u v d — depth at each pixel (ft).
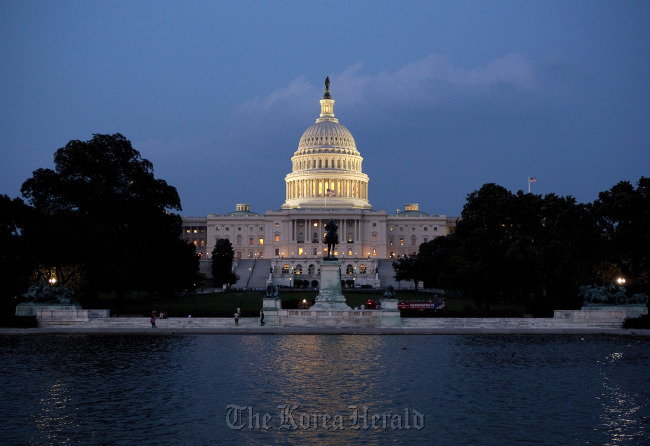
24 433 119.24
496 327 256.73
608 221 329.11
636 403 139.64
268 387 151.53
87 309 281.54
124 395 143.95
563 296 310.65
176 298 447.83
